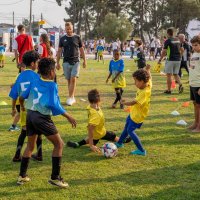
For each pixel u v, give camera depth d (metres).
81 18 77.31
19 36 10.27
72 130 7.77
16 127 7.75
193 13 72.56
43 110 4.76
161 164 5.88
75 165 5.79
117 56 10.16
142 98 6.19
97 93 6.47
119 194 4.75
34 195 4.70
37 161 5.93
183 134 7.64
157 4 76.19
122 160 6.05
